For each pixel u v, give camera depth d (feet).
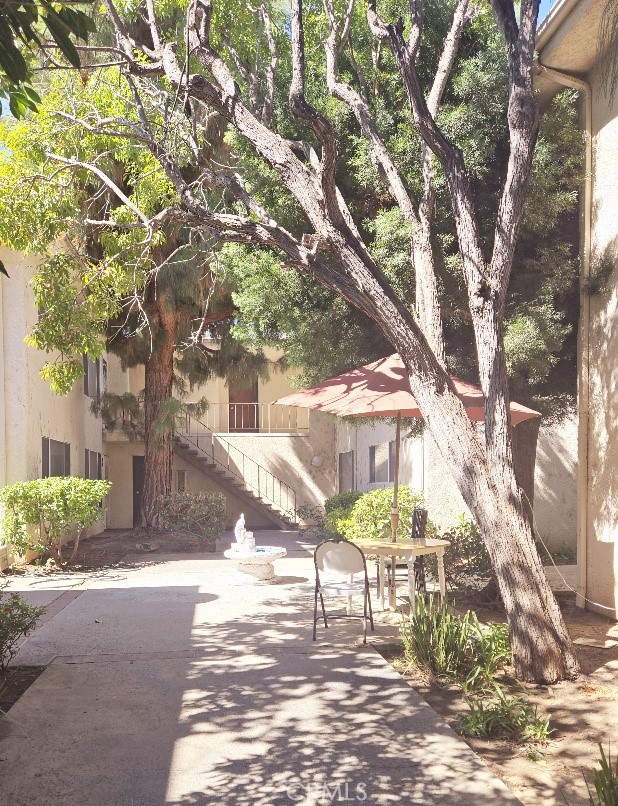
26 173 33.17
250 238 24.02
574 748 16.28
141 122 26.32
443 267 30.25
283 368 65.16
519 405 26.30
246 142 34.35
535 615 20.85
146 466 60.64
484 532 21.65
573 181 30.58
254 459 80.18
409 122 30.96
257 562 38.42
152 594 35.60
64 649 24.52
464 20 27.12
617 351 28.60
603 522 29.68
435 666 21.30
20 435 45.55
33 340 34.24
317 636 26.03
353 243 22.85
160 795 13.84
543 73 30.68
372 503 47.03
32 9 11.26
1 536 43.78
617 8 20.52
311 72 33.58
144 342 59.21
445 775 14.64
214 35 34.24
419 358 22.63
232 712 18.24
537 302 29.99
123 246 35.60
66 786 14.24
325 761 15.33
